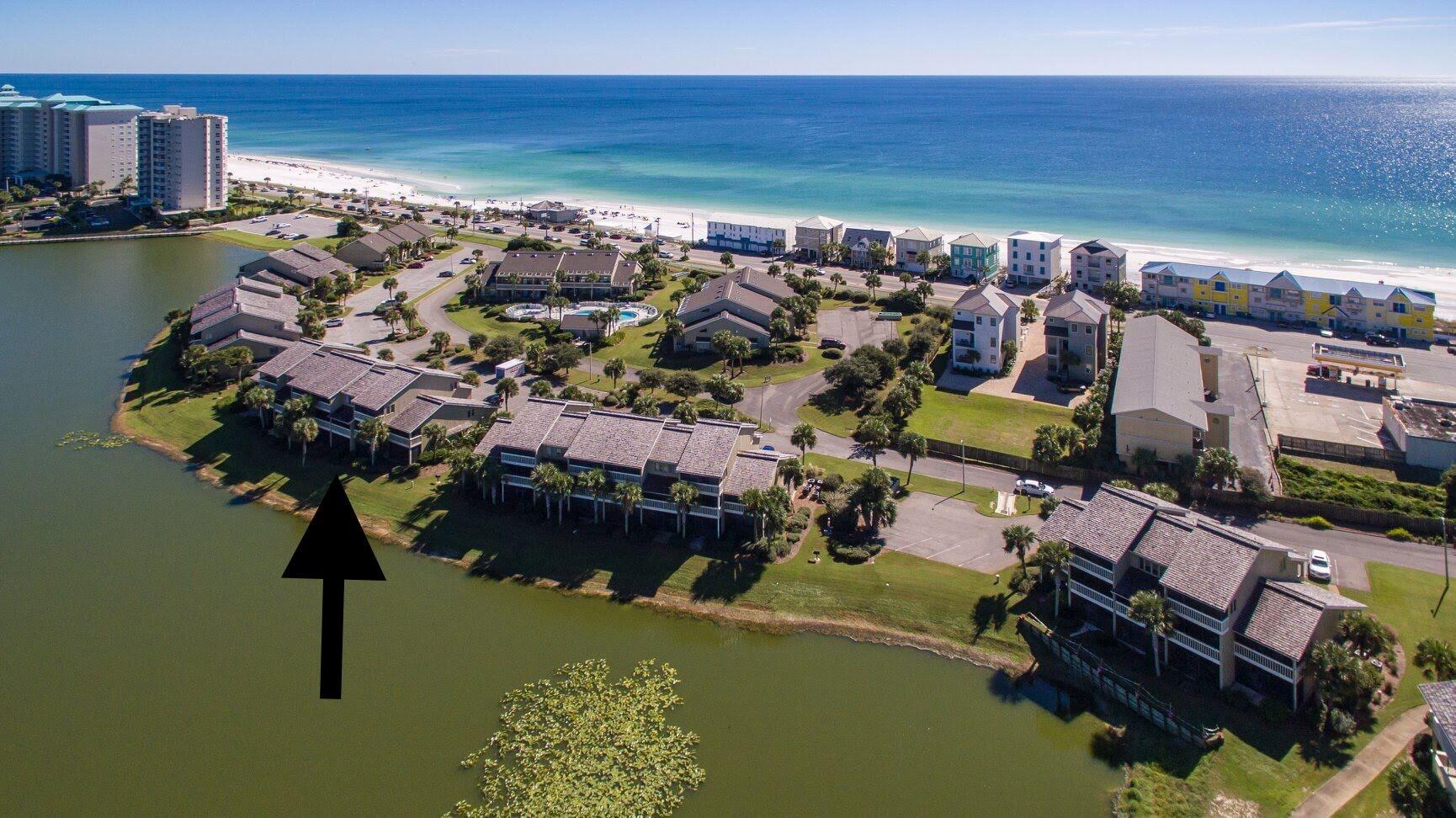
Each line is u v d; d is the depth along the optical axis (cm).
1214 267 16375
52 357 14938
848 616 7844
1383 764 5934
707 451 8944
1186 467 9231
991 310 12800
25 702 6925
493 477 9388
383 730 6550
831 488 9612
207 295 15875
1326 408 11375
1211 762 6081
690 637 7688
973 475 10162
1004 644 7381
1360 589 7706
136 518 9856
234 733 6556
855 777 6088
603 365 13988
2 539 9338
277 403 11738
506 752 6309
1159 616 6644
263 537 9481
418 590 8438
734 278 16075
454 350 14638
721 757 6253
